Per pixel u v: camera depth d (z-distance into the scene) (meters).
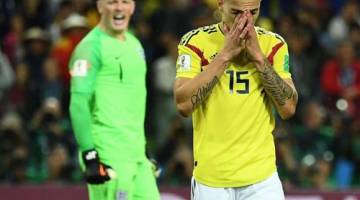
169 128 34.22
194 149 17.62
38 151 31.88
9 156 31.36
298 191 29.03
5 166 31.27
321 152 33.19
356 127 33.91
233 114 17.16
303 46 37.84
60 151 31.17
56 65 35.25
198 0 39.75
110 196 20.36
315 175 32.12
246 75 17.16
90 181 20.02
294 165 31.95
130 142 20.45
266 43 17.50
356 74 36.94
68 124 32.94
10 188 28.67
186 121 33.91
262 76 16.89
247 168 17.19
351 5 40.22
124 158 20.34
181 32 37.56
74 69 20.27
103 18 20.66
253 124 17.20
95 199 20.53
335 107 35.72
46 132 32.00
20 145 31.70
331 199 29.02
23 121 33.78
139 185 20.66
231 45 16.81
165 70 35.97
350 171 33.22
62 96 33.97
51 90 34.94
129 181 20.36
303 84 36.28
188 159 31.36
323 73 36.94
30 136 32.09
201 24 37.69
